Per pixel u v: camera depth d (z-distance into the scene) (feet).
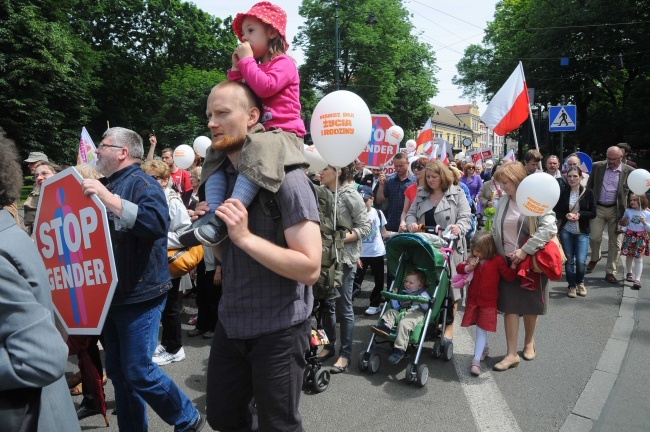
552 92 92.43
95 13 129.49
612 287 22.84
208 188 7.03
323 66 115.96
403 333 13.38
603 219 24.14
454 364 14.71
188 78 114.52
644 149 88.84
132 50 136.67
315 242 6.39
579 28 84.38
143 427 9.69
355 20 113.50
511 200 14.24
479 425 11.16
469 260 14.25
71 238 7.97
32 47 81.30
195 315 19.97
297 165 6.50
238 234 5.95
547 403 12.14
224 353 6.98
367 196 26.30
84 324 7.93
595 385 13.03
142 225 8.73
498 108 24.57
